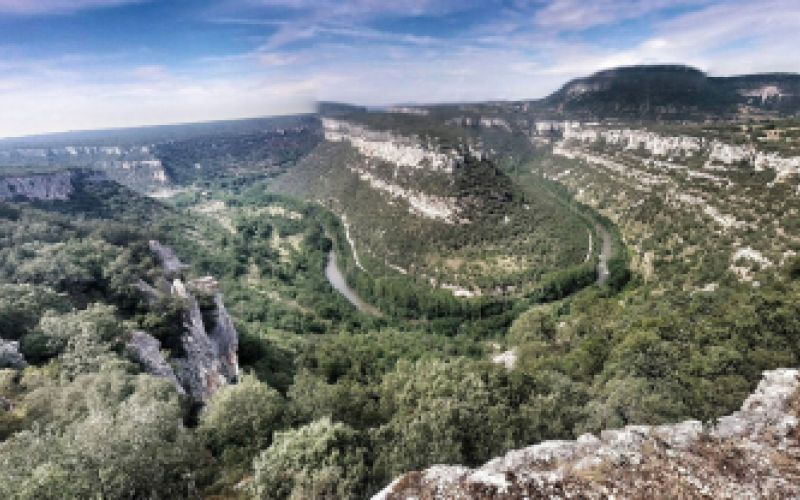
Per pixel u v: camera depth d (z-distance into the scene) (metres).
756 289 67.44
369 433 30.16
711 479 16.58
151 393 34.22
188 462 25.88
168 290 74.50
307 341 94.31
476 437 29.91
